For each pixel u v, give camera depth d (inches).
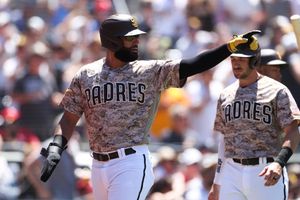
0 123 1369.3
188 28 1578.5
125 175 748.0
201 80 1409.9
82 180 1270.9
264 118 799.7
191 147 1321.4
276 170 752.3
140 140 754.2
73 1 1644.9
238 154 807.7
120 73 756.0
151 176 759.1
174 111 1379.2
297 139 778.8
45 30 1558.8
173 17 1606.8
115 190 750.5
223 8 1584.6
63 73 1469.0
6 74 1453.0
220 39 1552.7
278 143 807.1
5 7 1617.9
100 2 1619.1
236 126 810.2
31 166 1278.3
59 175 1248.2
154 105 757.3
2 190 1275.8
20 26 1588.3
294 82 1347.2
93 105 761.6
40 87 1391.5
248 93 808.3
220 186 822.5
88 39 1578.5
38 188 1270.9
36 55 1408.7
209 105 1396.4
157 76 749.9
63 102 778.8
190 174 1248.2
